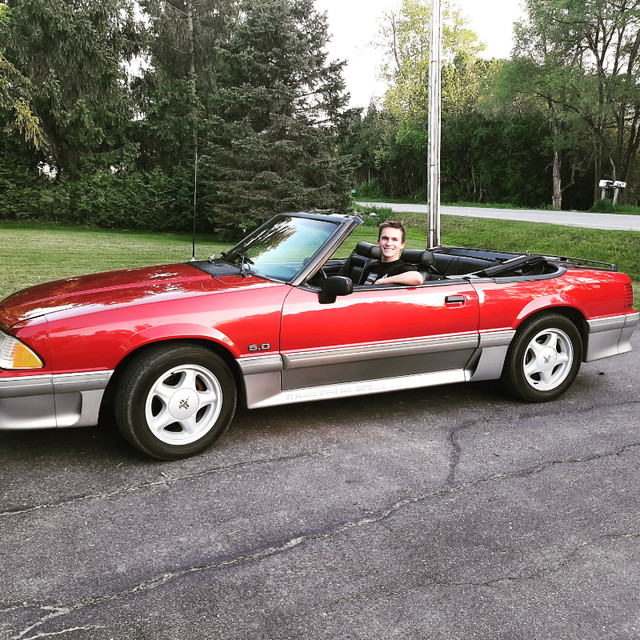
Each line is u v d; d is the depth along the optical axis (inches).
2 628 83.7
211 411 142.8
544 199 2080.5
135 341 130.3
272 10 741.9
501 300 173.6
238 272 161.3
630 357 245.4
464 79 2155.5
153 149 1071.0
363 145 2519.7
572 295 184.9
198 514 116.0
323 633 84.4
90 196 920.3
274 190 738.8
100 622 85.6
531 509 120.7
